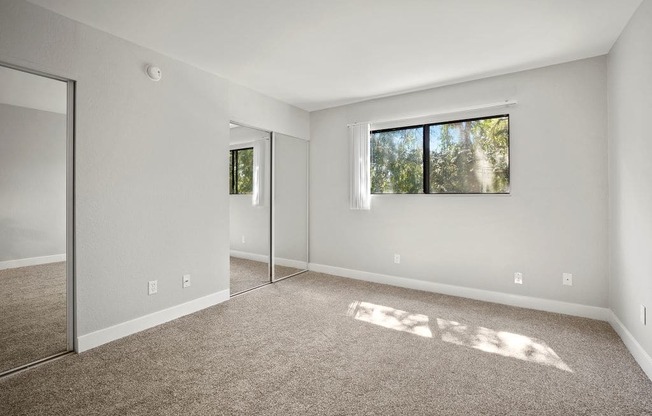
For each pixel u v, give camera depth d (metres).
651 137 2.05
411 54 3.03
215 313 3.23
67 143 2.40
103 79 2.54
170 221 3.04
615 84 2.78
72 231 2.41
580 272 3.16
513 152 3.47
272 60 3.15
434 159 3.99
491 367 2.20
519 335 2.72
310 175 5.07
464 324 2.97
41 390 1.92
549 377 2.08
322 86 3.90
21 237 2.76
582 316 3.15
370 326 2.91
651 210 2.07
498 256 3.58
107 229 2.57
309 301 3.61
